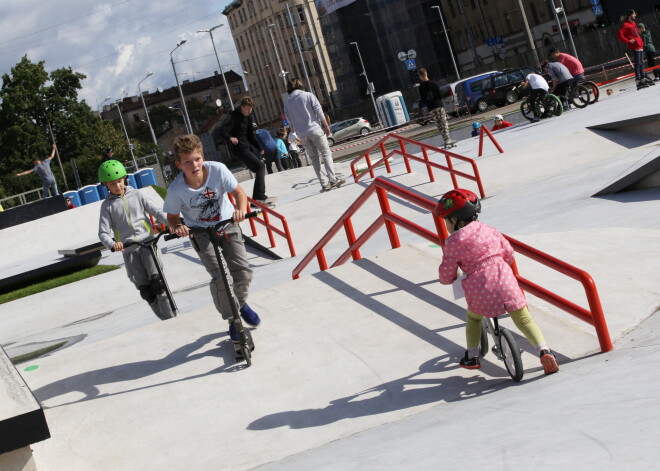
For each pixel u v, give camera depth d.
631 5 59.38
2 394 4.96
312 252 8.05
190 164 5.99
